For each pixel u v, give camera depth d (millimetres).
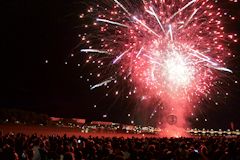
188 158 16062
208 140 30141
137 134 53875
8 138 20969
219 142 26562
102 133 51156
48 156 16734
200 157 16562
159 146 20484
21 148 18641
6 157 13961
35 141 20375
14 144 19562
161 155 15727
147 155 15352
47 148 18406
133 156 15844
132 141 24000
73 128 53750
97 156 15969
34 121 54781
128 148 19391
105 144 19672
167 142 24391
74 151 17266
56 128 51062
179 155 16297
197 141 28766
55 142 21828
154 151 16422
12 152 14062
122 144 21734
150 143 22922
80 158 15992
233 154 18641
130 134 53156
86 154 17203
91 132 50531
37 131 43469
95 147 17766
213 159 17438
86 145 19766
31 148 17688
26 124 51406
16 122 51625
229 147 21859
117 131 57188
